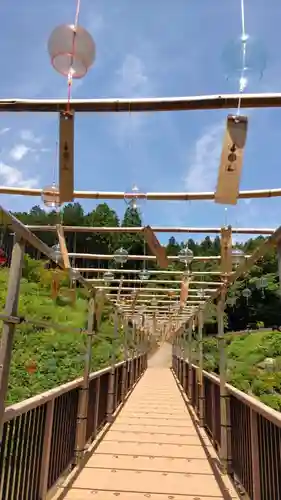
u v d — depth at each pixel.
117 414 6.71
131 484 3.25
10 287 1.88
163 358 23.27
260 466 2.52
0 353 1.79
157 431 5.43
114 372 6.60
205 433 5.30
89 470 3.58
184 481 3.37
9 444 1.98
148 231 3.12
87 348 4.00
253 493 2.60
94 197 2.49
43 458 2.53
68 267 3.15
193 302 7.22
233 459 3.49
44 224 3.19
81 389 3.82
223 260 3.25
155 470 3.67
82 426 3.73
